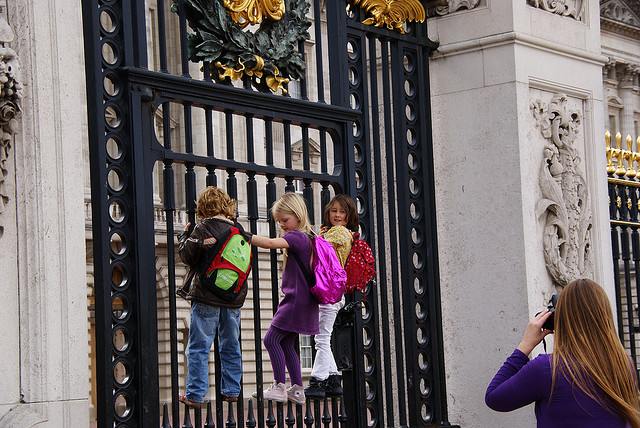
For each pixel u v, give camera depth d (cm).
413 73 802
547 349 805
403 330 778
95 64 566
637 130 3553
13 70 500
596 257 840
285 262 639
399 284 788
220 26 639
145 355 567
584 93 845
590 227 840
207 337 587
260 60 656
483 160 792
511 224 777
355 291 714
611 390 411
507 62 784
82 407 524
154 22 2008
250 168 645
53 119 527
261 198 2375
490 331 782
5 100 502
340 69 727
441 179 809
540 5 818
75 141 537
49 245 518
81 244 534
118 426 555
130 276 571
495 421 775
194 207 612
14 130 511
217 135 2270
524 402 427
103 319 552
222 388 605
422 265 790
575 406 415
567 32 834
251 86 657
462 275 797
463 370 792
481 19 795
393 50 787
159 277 2108
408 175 784
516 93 780
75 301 527
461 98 803
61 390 516
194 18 637
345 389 709
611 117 3488
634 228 974
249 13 652
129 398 563
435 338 784
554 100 816
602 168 853
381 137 819
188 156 607
